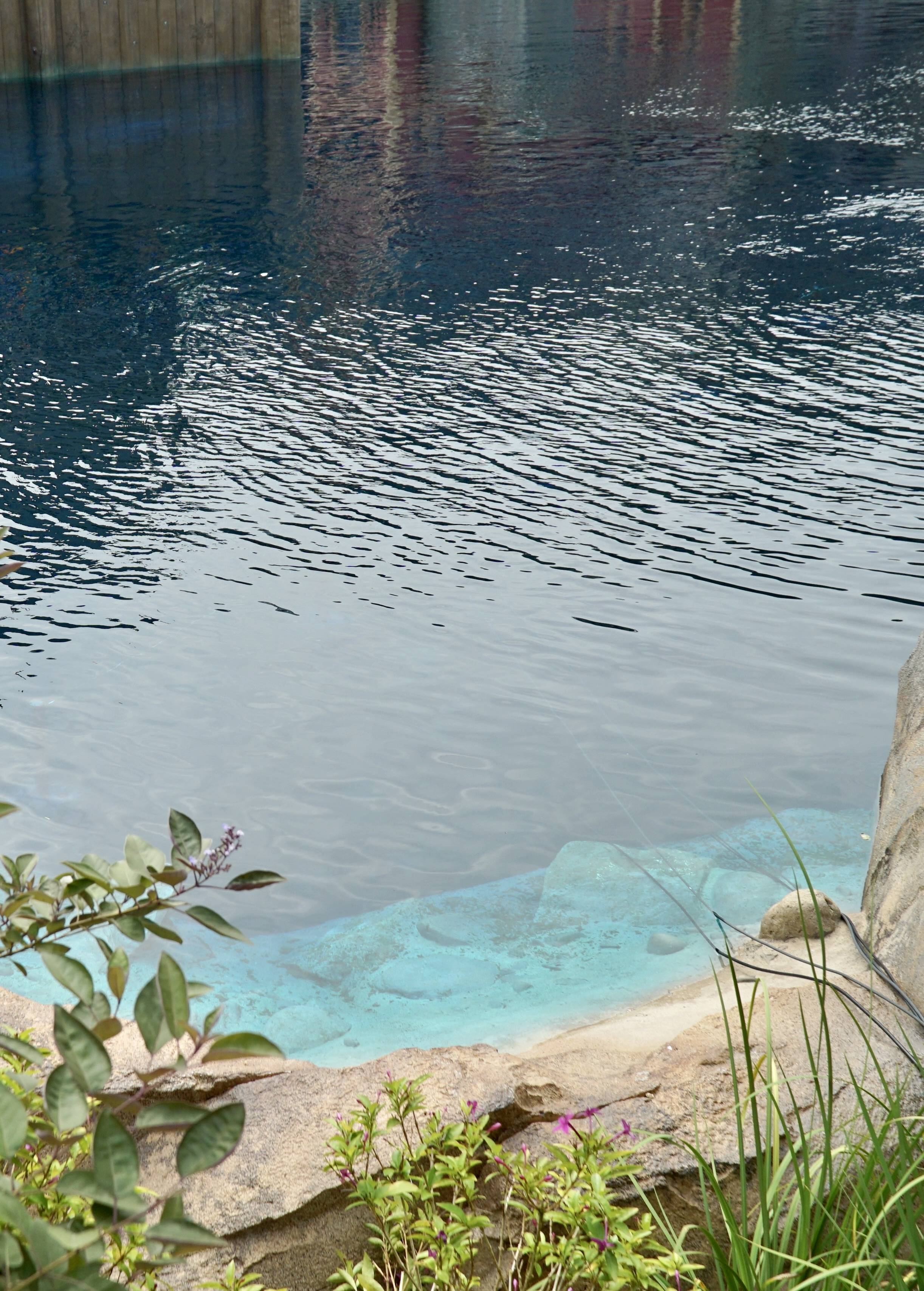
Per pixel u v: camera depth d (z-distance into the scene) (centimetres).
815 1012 306
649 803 476
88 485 773
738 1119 224
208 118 2064
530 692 554
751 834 456
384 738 520
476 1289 233
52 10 2231
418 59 2927
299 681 562
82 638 597
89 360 1016
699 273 1229
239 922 409
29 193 1572
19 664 574
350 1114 258
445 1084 277
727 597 636
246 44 2547
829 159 1700
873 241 1312
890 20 3269
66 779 486
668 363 988
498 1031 344
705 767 501
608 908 411
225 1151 129
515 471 790
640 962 377
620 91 2384
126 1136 126
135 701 545
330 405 915
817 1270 210
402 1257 235
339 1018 355
